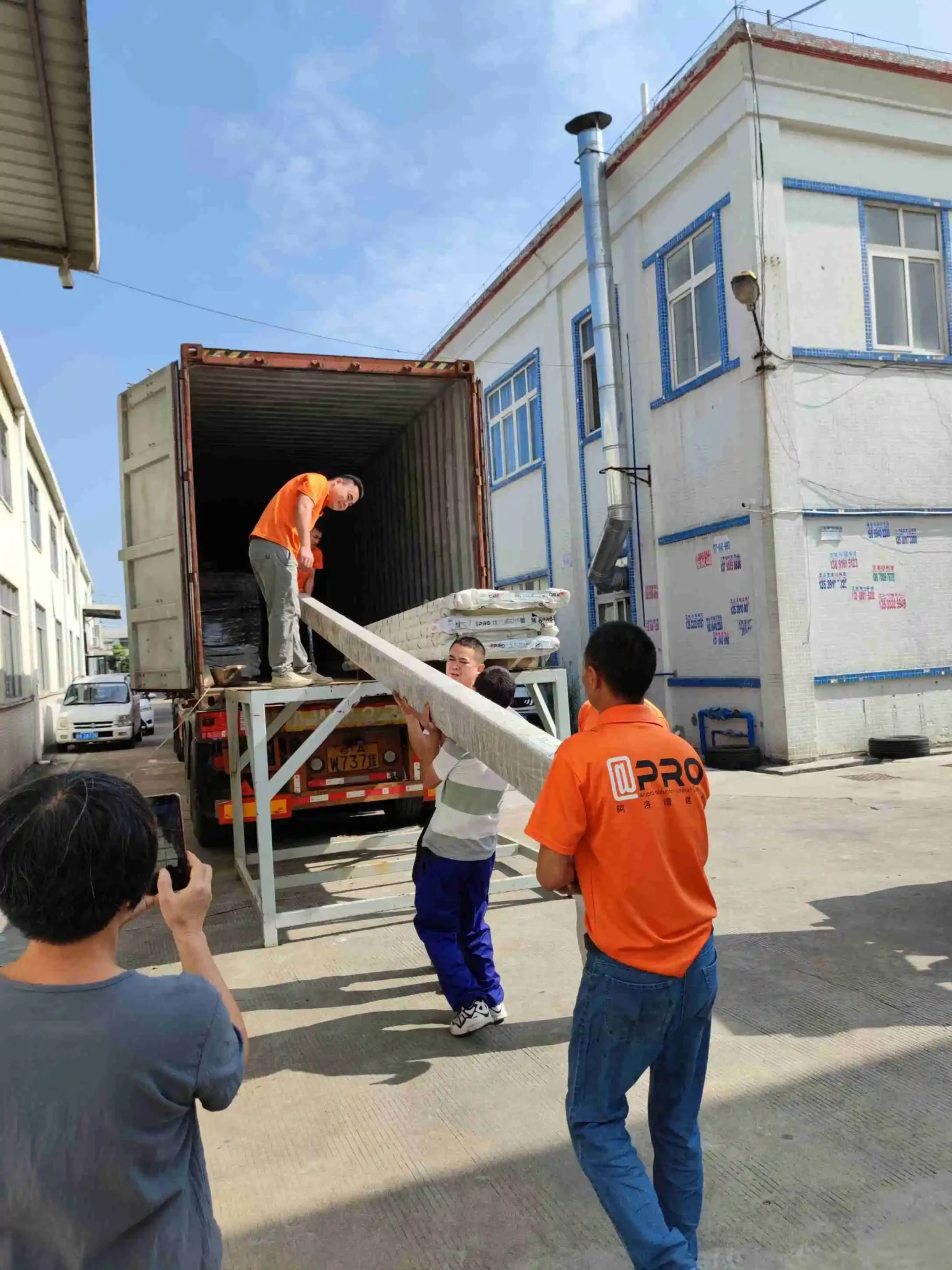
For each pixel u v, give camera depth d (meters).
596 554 14.38
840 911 5.22
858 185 11.34
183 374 6.73
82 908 1.28
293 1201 2.77
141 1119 1.25
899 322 11.71
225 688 6.50
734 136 11.01
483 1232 2.57
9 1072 1.24
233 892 6.35
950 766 10.04
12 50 5.50
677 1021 2.15
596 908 2.17
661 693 12.89
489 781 3.85
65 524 26.23
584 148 13.25
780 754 10.70
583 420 15.16
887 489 11.27
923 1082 3.26
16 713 14.42
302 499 6.05
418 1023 4.05
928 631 11.38
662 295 12.72
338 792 6.68
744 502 11.15
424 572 8.88
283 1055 3.79
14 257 8.14
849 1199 2.62
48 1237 1.23
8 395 14.65
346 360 7.36
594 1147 2.11
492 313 18.09
